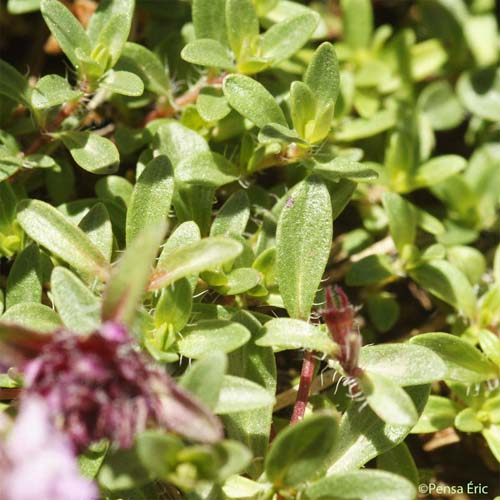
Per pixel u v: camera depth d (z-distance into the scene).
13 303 0.14
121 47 0.15
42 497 0.12
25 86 0.15
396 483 0.13
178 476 0.13
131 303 0.13
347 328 0.14
